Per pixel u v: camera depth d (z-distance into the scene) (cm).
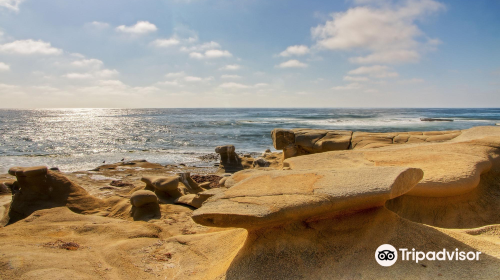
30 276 261
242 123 3878
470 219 384
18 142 2053
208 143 2022
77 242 367
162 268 314
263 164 1034
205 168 1159
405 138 743
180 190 646
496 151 504
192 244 354
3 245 332
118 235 390
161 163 1302
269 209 251
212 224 260
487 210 398
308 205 254
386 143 733
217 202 278
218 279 263
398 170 286
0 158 1424
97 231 403
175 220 492
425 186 388
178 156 1494
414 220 391
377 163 476
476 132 674
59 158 1433
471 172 407
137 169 1059
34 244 345
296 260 256
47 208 515
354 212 281
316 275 241
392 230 264
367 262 242
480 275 216
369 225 270
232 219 251
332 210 263
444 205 398
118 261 317
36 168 538
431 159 472
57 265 288
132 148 1803
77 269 288
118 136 2456
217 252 327
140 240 373
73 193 557
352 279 229
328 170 322
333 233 271
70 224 434
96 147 1847
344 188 268
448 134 720
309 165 483
